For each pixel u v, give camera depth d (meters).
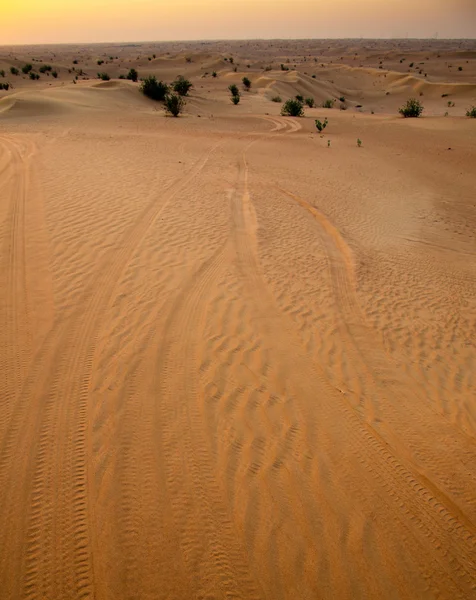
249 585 3.25
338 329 6.70
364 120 36.12
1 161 13.52
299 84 68.12
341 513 3.87
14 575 3.19
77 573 3.23
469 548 3.70
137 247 8.38
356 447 4.59
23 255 7.72
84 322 6.09
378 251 10.08
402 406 5.27
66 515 3.62
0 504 3.67
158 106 39.84
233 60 112.75
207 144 21.20
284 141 24.50
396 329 6.93
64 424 4.47
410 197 15.09
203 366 5.48
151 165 14.91
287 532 3.65
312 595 3.24
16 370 5.14
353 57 144.38
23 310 6.24
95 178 12.48
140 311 6.45
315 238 10.19
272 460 4.30
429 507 4.02
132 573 3.26
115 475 3.99
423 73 94.75
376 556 3.56
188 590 3.19
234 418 4.75
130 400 4.84
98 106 33.34
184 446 4.35
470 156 22.33
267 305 7.05
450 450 4.70
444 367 6.16
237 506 3.81
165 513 3.70
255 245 9.17
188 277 7.55
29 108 27.47
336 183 15.86
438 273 9.28
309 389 5.33
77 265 7.55
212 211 10.83
